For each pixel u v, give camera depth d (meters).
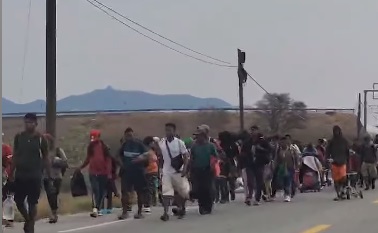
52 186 29.73
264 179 40.34
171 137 31.17
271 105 161.88
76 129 126.44
